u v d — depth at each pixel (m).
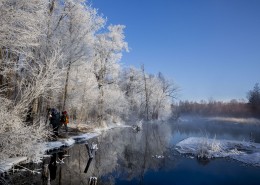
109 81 33.38
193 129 37.66
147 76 63.91
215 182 10.12
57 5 16.45
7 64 9.91
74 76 21.66
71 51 17.66
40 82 9.37
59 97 20.84
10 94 10.80
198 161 14.07
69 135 19.06
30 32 9.66
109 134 26.08
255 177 10.91
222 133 31.17
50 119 15.62
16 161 9.68
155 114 64.56
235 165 13.13
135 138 24.28
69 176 9.72
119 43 32.03
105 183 9.52
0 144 9.33
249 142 20.25
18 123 9.46
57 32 16.64
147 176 10.96
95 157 14.07
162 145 19.97
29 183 8.27
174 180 10.38
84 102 26.69
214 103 102.56
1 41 8.80
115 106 37.16
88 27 18.83
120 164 13.04
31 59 12.22
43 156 11.96
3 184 7.98
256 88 69.12
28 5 9.72
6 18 8.70
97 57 30.88
